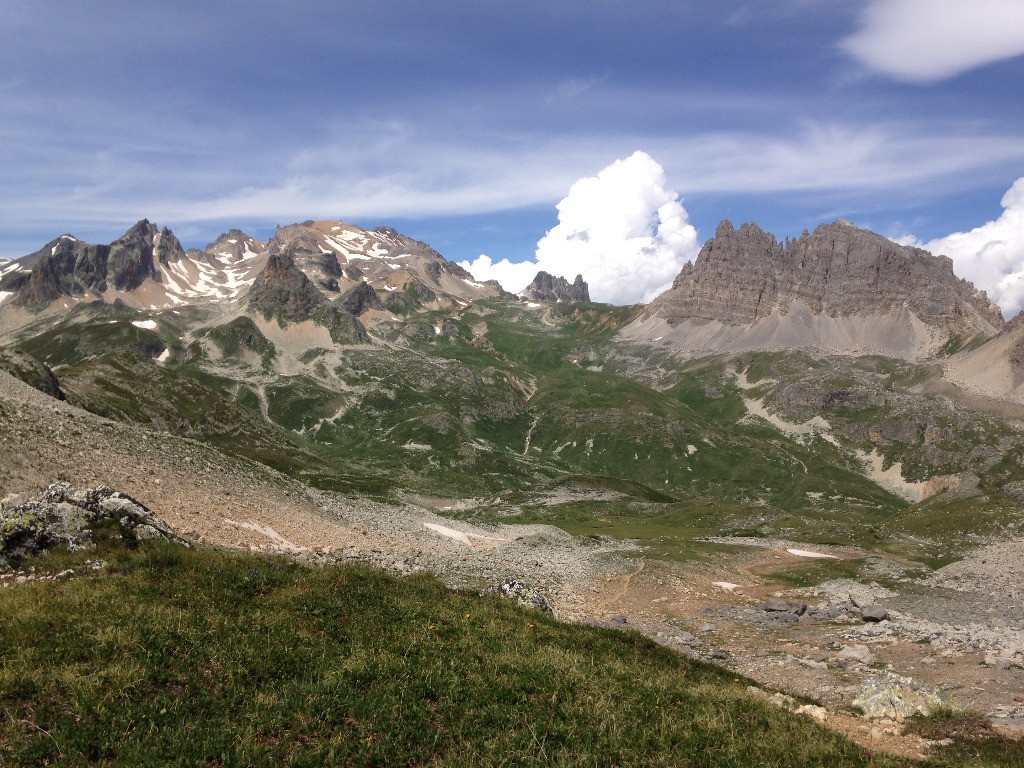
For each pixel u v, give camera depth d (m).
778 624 53.00
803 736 18.83
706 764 15.89
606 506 187.50
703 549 91.94
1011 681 32.09
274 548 43.56
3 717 13.28
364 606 23.88
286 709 15.25
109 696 14.35
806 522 136.88
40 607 18.23
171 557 24.81
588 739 16.02
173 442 59.66
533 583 55.53
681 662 28.77
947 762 18.73
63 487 27.27
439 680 18.02
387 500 100.06
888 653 40.47
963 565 81.94
